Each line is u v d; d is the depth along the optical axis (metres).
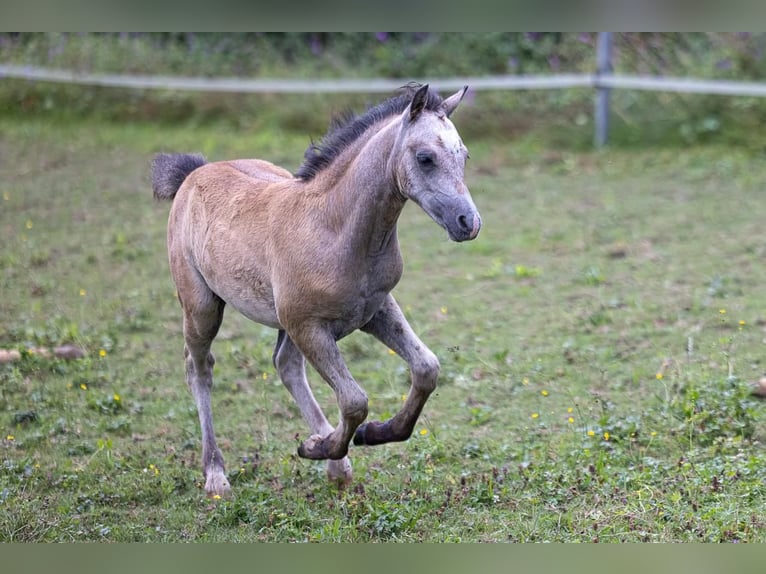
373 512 8.02
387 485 8.73
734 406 9.61
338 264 7.51
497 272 14.37
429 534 7.83
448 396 10.79
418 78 22.09
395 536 7.80
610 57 20.83
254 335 12.66
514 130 20.80
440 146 7.02
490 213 16.95
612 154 19.67
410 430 8.02
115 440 10.10
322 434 8.66
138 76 22.70
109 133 21.28
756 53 20.88
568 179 18.52
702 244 15.03
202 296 9.05
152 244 15.80
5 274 14.56
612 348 11.66
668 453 9.14
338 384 7.71
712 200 16.94
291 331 7.84
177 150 20.06
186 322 9.25
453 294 13.77
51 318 13.07
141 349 12.28
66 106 22.39
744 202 16.73
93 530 8.23
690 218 16.14
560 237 15.66
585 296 13.43
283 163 19.17
